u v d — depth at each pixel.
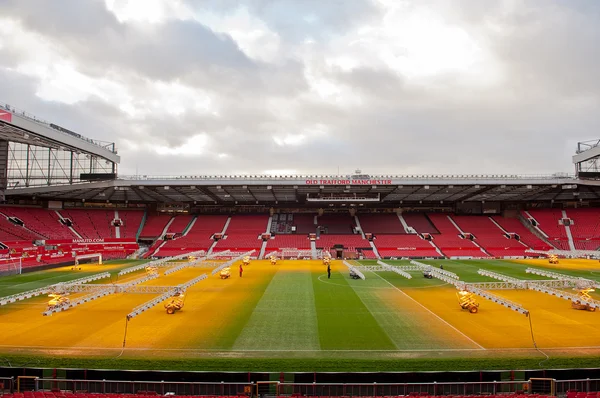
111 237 87.50
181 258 73.50
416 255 84.88
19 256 62.56
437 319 29.20
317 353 21.97
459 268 63.41
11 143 75.38
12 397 15.77
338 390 17.88
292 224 100.00
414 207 106.69
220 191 85.75
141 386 18.02
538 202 102.12
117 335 25.38
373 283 46.84
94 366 20.41
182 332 25.98
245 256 69.75
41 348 22.95
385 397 16.38
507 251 85.56
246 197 94.56
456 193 89.31
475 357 21.23
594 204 99.19
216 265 63.00
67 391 17.64
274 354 21.84
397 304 34.53
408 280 49.28
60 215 87.06
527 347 22.86
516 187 80.88
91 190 79.62
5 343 23.88
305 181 77.19
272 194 90.25
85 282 45.84
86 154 78.06
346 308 33.00
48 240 72.88
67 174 79.00
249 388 17.72
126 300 36.78
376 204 106.44
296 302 35.50
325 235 94.44
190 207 105.56
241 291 41.41
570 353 21.92
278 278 51.62
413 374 18.47
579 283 38.62
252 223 100.00
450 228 96.44
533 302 35.28
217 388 18.06
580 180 76.75
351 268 54.16
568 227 92.12
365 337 24.81
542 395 16.44
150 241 92.56
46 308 33.22
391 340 24.22
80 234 83.31
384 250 86.75
